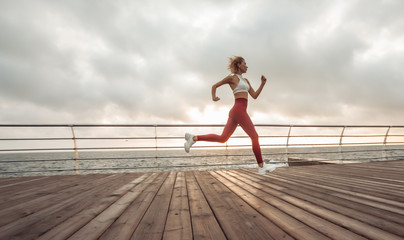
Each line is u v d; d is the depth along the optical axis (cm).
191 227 112
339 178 285
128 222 121
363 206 145
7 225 118
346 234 96
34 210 150
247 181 281
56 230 109
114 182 289
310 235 97
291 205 152
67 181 305
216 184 260
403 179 266
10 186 265
